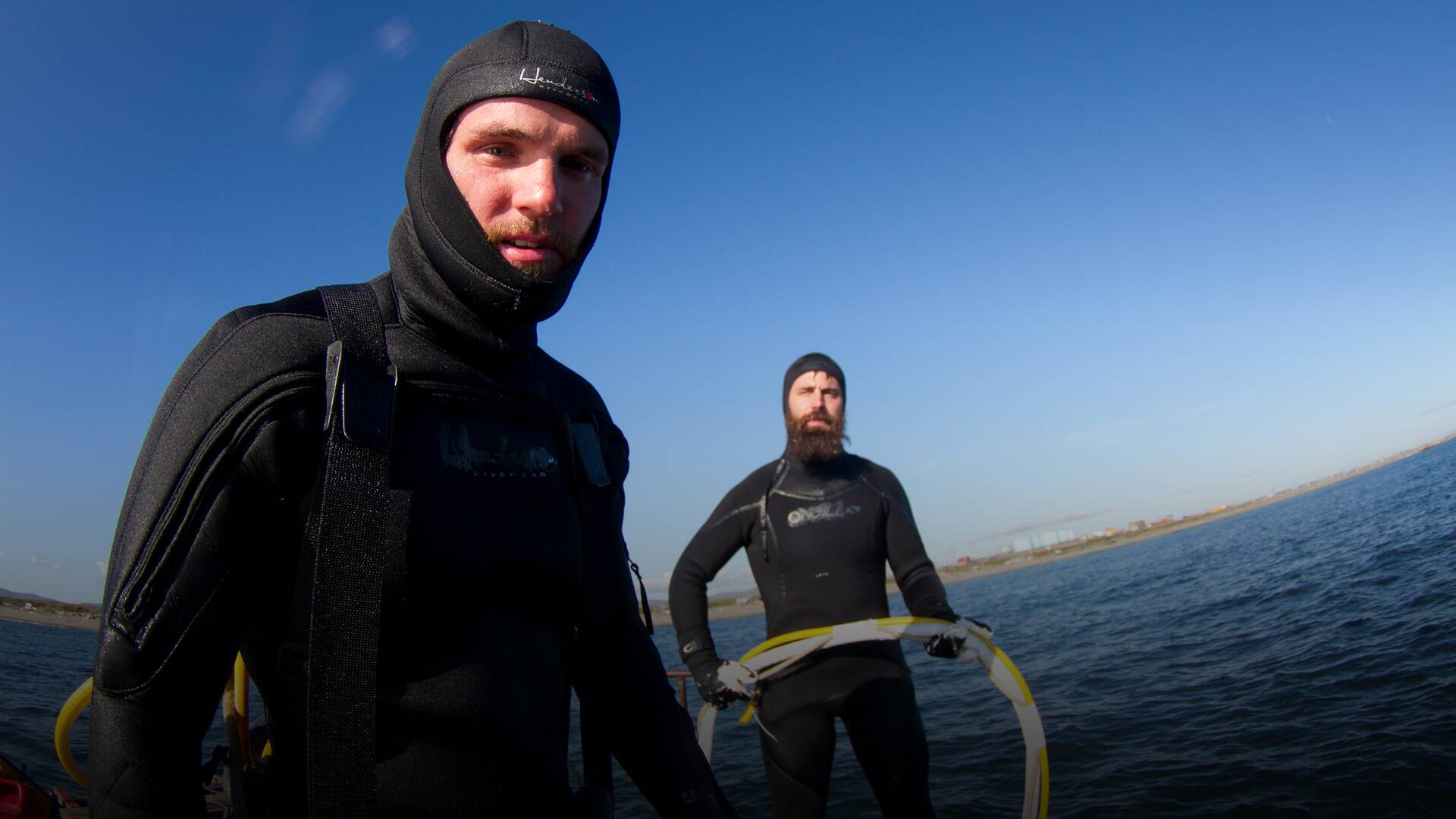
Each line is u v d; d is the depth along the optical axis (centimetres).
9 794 128
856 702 342
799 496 389
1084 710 699
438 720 87
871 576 379
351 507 84
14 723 604
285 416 85
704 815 129
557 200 99
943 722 744
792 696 349
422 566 87
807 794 341
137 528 81
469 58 101
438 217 99
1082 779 502
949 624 343
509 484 100
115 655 78
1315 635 860
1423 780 405
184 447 82
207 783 143
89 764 78
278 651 88
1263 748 504
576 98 99
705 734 358
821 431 388
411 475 90
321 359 90
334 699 79
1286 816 390
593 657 117
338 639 81
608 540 120
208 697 83
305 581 85
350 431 85
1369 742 475
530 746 94
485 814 89
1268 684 677
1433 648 680
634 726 127
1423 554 1329
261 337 88
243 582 86
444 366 99
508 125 97
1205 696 677
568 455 115
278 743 89
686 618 379
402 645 88
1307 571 1499
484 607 95
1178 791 450
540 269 102
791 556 380
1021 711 342
